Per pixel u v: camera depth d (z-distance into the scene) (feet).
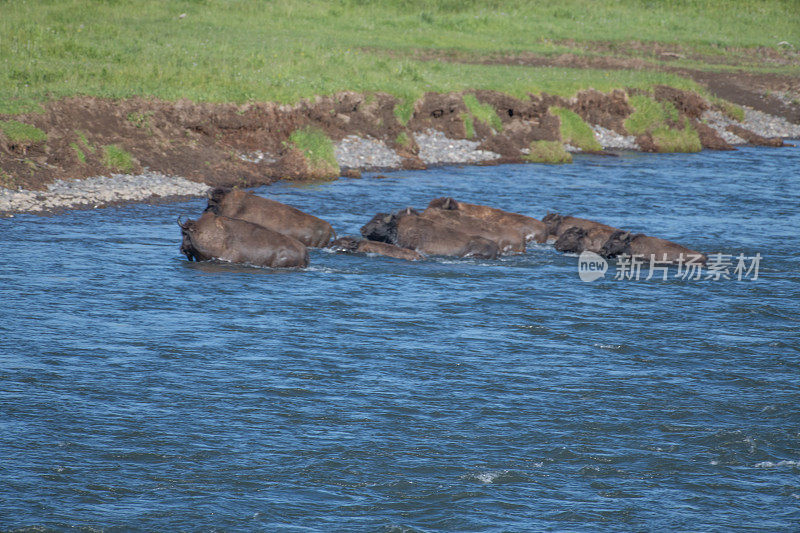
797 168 440.45
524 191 356.18
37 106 331.98
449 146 439.63
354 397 152.76
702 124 531.09
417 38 622.54
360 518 118.11
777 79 625.41
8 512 115.65
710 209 328.70
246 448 134.31
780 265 250.57
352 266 238.27
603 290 222.89
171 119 367.66
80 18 526.16
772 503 123.03
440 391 156.35
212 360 167.02
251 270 230.07
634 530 116.37
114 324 184.14
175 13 581.94
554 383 161.38
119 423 140.36
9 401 145.38
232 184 345.10
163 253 243.19
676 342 184.96
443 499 122.83
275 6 638.94
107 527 114.01
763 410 151.64
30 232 257.14
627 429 143.64
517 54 615.98
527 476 128.98
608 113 517.55
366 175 383.04
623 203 336.29
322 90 423.23
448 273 234.79
